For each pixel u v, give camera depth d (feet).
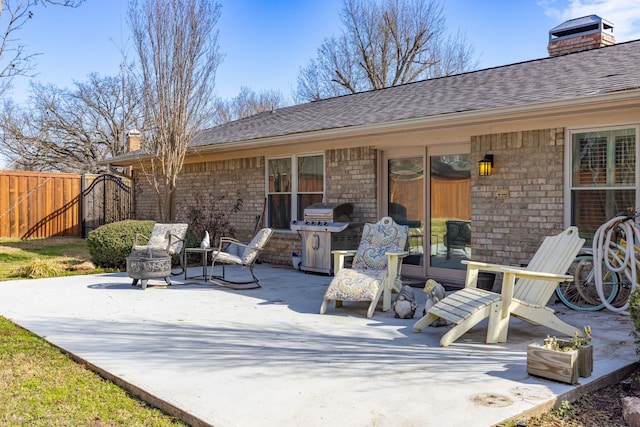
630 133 21.09
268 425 10.00
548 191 23.26
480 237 25.53
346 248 30.63
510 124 24.31
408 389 11.85
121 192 55.01
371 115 29.37
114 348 15.33
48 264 31.27
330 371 13.17
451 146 27.73
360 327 18.04
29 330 17.66
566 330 16.58
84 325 18.24
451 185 27.86
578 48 32.94
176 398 11.37
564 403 11.38
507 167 24.57
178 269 33.37
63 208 54.95
